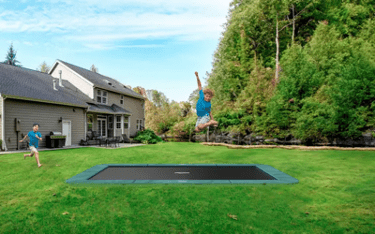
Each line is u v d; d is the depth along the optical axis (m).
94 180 6.17
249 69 28.23
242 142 21.70
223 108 25.31
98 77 27.83
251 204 4.51
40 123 16.38
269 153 13.58
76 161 10.31
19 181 6.46
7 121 14.23
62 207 4.38
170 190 5.34
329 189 5.50
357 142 15.93
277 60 27.20
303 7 29.92
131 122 30.03
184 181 6.00
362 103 15.97
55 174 7.42
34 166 8.94
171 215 3.99
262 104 20.53
